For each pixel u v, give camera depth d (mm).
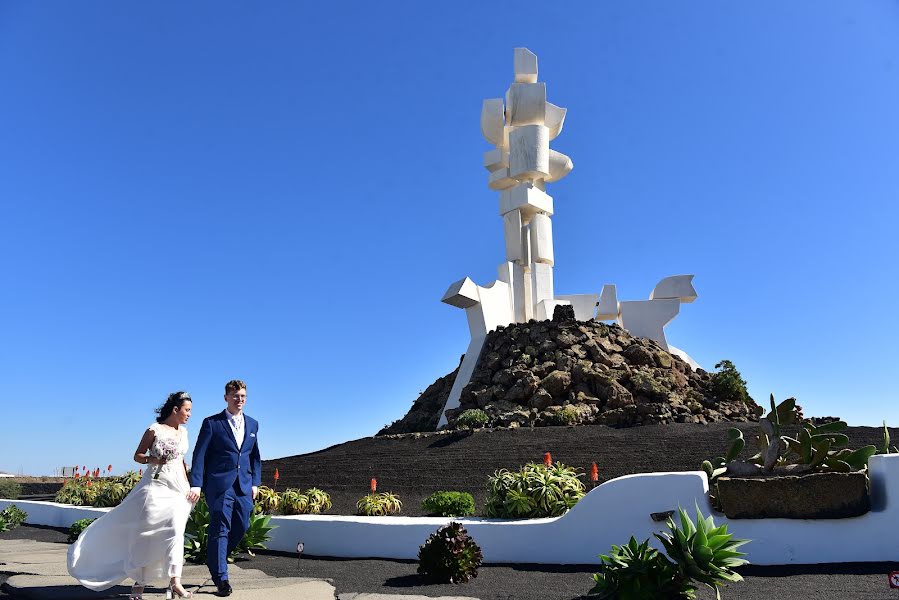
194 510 11586
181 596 7637
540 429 27469
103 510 18156
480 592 8375
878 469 9000
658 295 40094
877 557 8547
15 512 20016
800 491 8891
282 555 12258
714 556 7090
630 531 9727
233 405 8922
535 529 10391
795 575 8242
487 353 36094
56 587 8648
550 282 40969
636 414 28891
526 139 41094
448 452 25016
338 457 26797
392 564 10805
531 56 42844
